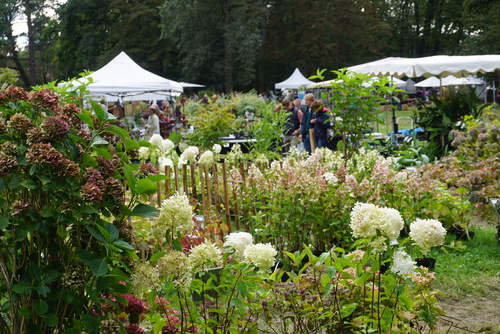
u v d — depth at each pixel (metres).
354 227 2.97
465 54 33.59
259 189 6.18
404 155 11.16
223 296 3.29
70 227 2.90
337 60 48.91
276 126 11.73
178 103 23.95
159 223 3.09
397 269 3.07
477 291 5.59
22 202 2.68
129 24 48.47
